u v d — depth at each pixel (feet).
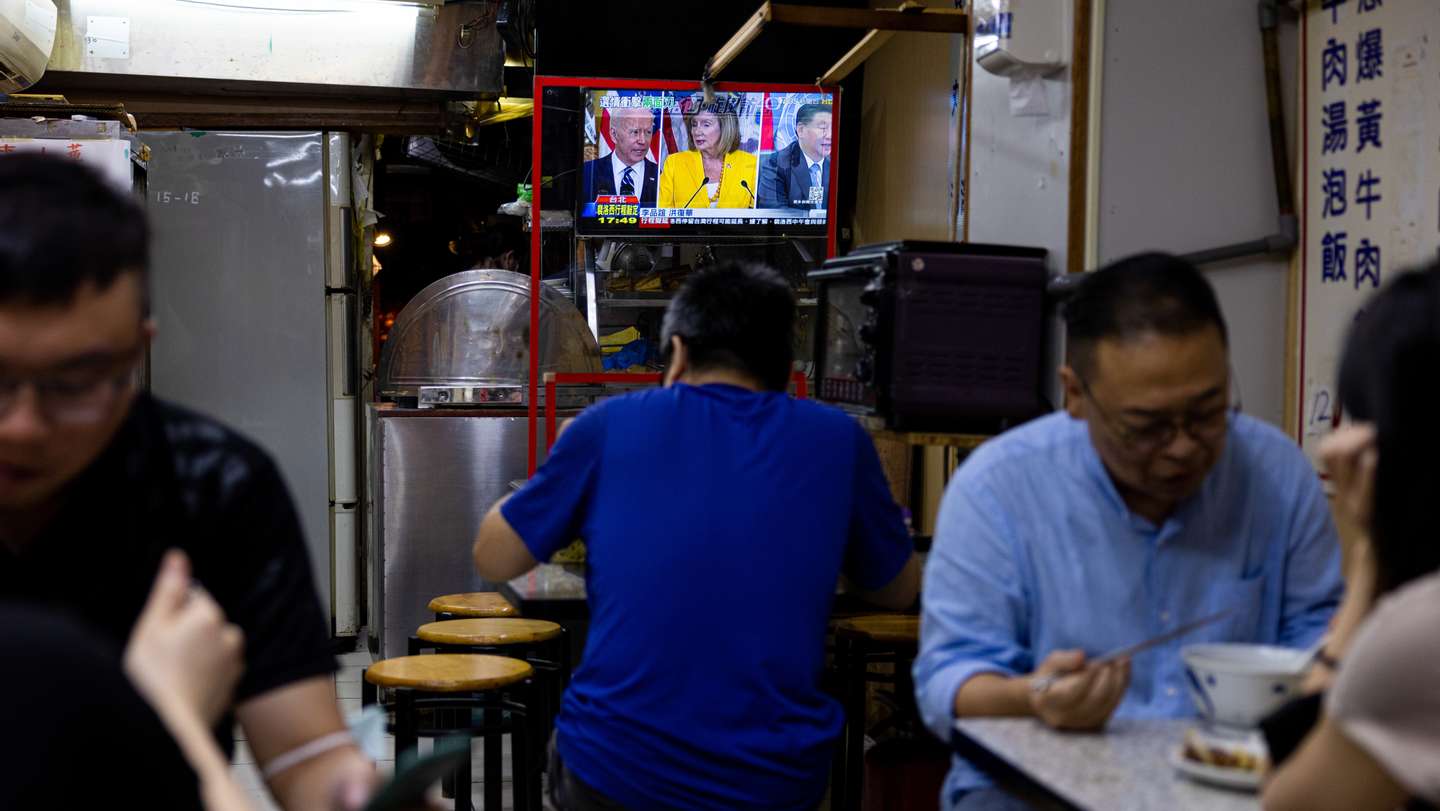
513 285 20.29
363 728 4.69
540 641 13.16
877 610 9.87
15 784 2.25
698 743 7.45
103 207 3.80
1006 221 10.34
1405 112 8.18
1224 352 5.82
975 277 9.33
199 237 20.95
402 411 19.08
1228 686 5.23
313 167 21.16
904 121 17.19
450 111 21.83
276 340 21.17
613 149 15.69
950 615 6.49
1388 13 8.31
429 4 20.61
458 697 11.83
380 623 19.31
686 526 7.64
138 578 4.52
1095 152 9.20
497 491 19.24
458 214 28.32
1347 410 4.17
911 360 9.30
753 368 8.34
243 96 21.48
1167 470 5.86
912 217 16.83
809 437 7.97
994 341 9.39
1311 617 6.52
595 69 19.47
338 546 21.61
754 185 15.87
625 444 7.95
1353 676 3.81
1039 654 6.53
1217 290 9.34
